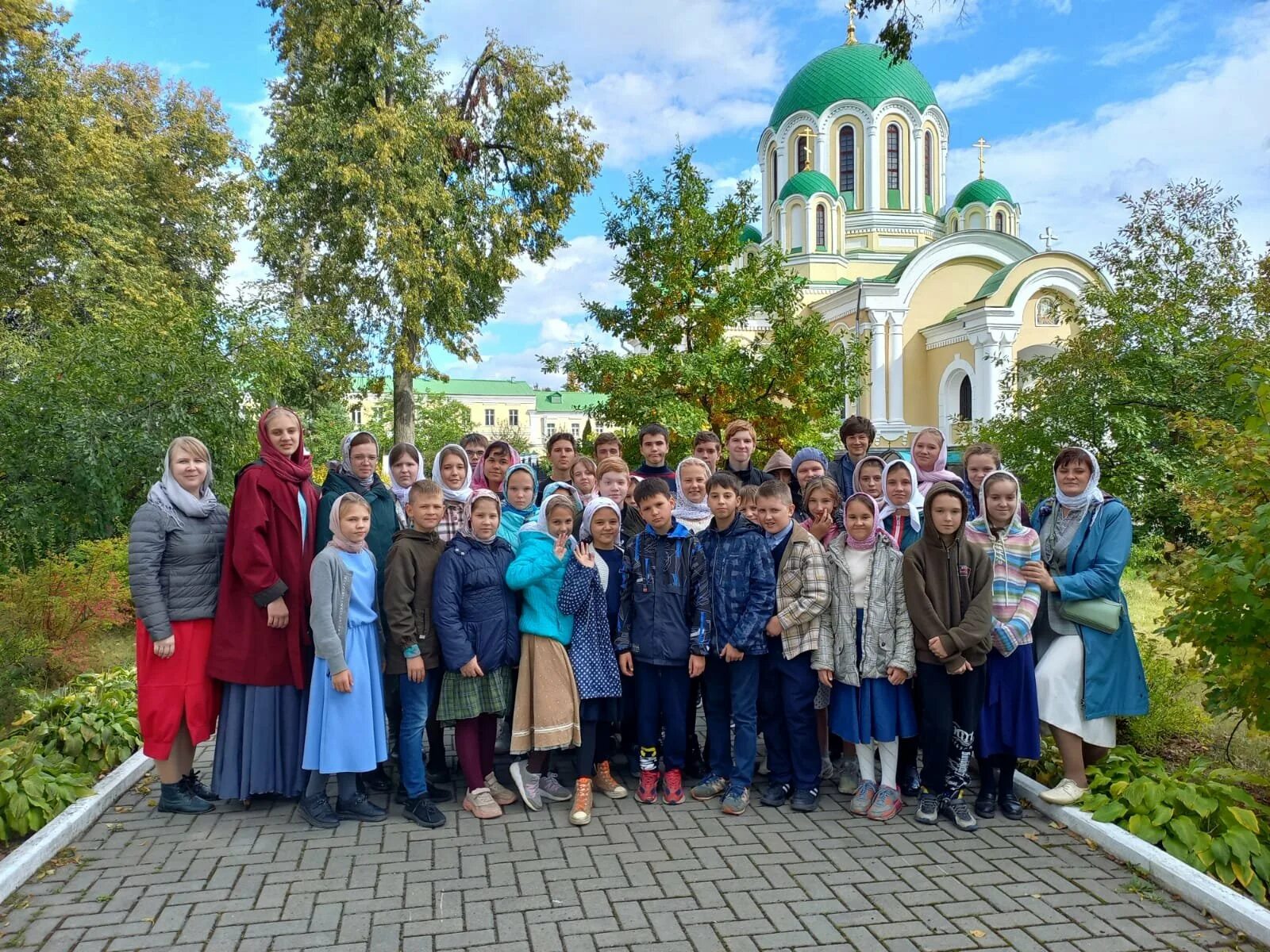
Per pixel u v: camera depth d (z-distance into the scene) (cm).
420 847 409
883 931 332
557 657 452
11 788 425
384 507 520
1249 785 484
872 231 3975
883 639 452
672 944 322
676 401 1142
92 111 1886
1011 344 3069
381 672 454
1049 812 445
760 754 563
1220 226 948
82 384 1005
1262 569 406
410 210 1859
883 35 768
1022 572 450
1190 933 332
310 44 1900
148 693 439
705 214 1224
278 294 2000
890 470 521
